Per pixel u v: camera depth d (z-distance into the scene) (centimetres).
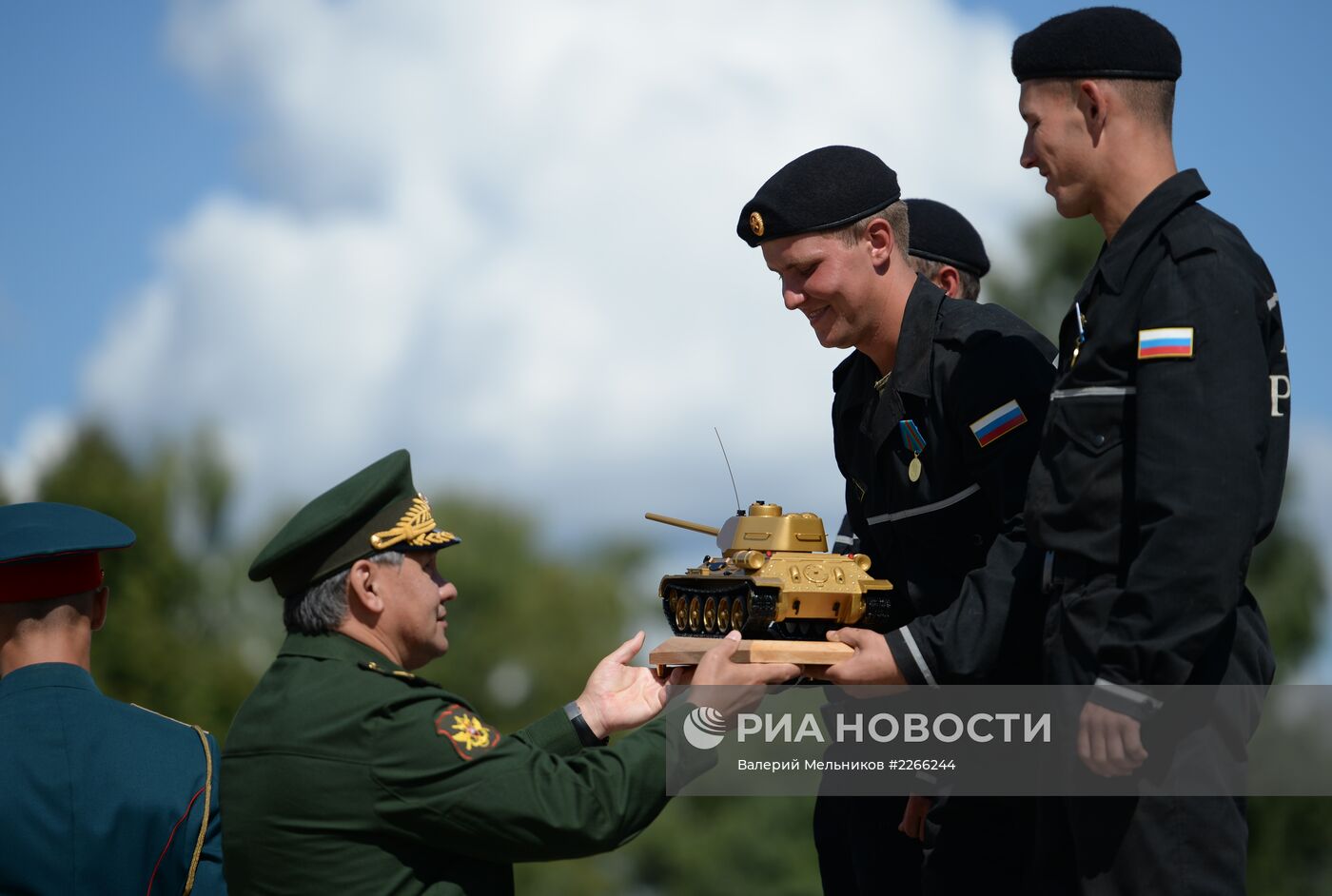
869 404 1020
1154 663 772
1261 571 5219
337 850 870
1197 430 773
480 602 8844
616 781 874
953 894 980
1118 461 816
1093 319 832
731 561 948
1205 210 827
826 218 973
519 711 8381
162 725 1017
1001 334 947
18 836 966
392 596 925
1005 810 973
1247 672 824
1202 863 799
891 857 1073
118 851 973
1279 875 4591
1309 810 4544
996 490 932
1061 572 838
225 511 9056
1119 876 808
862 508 1059
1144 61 848
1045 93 869
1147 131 855
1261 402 784
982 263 1394
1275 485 826
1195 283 794
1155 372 789
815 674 917
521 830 857
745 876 8219
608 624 8775
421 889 879
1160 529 771
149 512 7712
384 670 905
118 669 6975
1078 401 831
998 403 929
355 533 922
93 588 1048
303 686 898
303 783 871
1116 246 831
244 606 8300
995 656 900
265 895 883
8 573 1016
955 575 986
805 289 992
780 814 8456
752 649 902
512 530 9075
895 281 998
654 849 8238
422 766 866
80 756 985
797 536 959
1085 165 860
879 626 967
